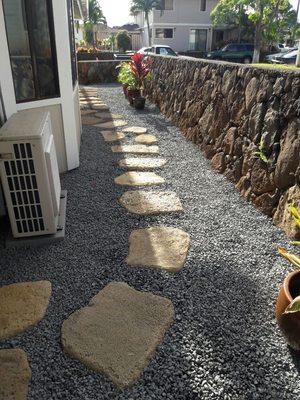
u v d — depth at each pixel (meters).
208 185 3.64
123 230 2.76
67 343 1.69
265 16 18.88
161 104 7.44
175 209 3.08
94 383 1.51
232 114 3.65
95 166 4.20
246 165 3.31
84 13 16.58
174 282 2.16
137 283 2.15
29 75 3.24
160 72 7.60
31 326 1.81
